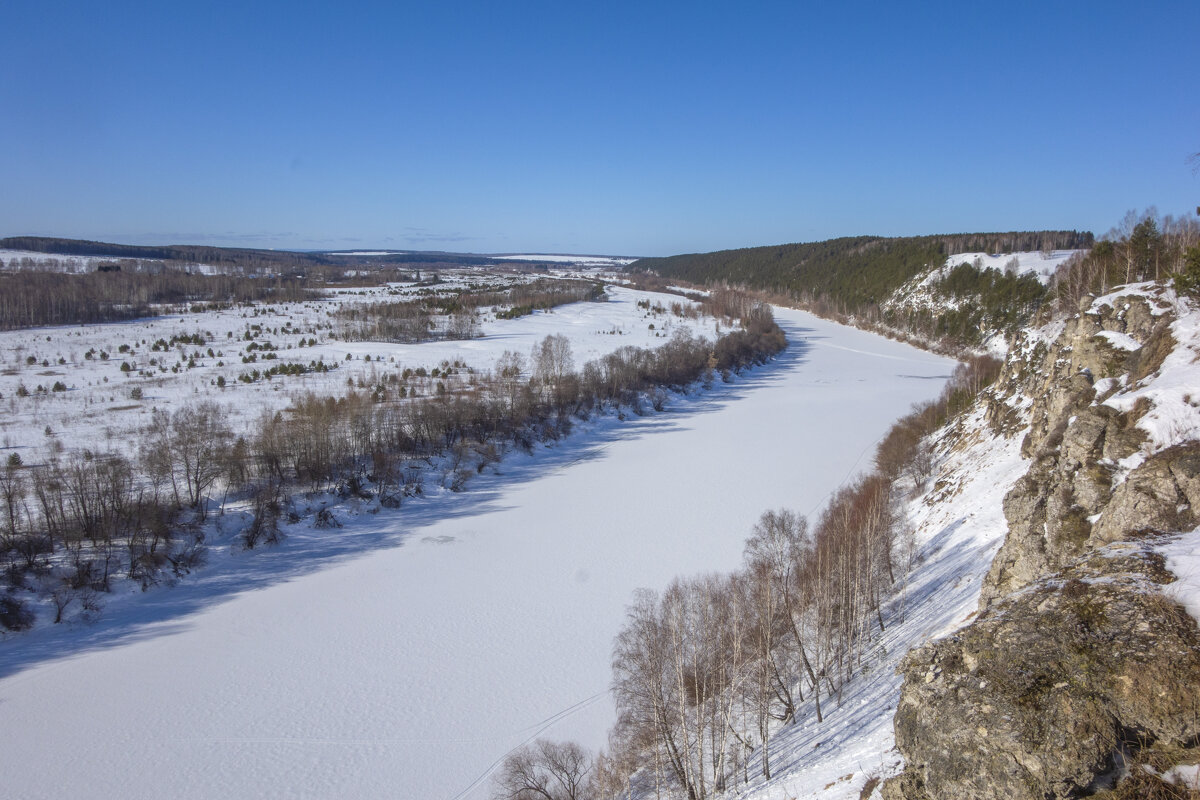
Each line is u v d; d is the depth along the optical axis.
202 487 76.50
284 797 39.72
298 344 156.88
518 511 82.44
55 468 73.00
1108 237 95.31
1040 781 14.95
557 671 50.84
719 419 123.19
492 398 111.19
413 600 61.78
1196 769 13.97
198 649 54.38
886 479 72.56
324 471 83.25
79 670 51.66
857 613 42.03
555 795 35.97
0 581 59.09
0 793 39.84
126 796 39.81
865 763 23.31
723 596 41.88
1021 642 17.05
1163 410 26.75
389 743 43.81
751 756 35.53
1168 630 15.71
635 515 79.81
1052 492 30.38
